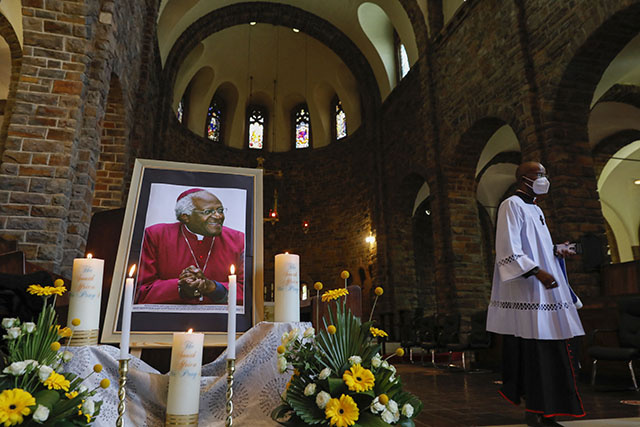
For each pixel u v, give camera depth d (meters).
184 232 2.43
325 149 17.66
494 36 8.63
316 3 14.81
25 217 4.73
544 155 7.14
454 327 8.16
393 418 1.60
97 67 5.54
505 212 2.96
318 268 16.34
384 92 14.55
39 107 5.03
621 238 15.19
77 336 1.85
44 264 4.66
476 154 10.02
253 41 16.98
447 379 6.53
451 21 10.19
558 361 2.74
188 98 17.42
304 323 2.08
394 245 13.22
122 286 2.25
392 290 12.95
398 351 1.79
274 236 17.16
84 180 5.18
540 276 2.72
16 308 2.04
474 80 9.27
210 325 2.26
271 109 19.17
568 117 7.14
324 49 16.89
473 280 9.70
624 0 5.95
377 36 14.42
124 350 1.59
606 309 5.83
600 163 12.12
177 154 15.63
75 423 1.47
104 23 5.77
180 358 1.69
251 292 2.40
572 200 6.71
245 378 2.01
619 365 5.61
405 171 12.57
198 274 2.36
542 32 7.48
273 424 1.91
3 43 8.58
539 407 2.68
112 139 7.43
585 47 6.63
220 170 2.64
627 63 8.18
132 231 2.37
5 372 1.42
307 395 1.65
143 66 9.17
